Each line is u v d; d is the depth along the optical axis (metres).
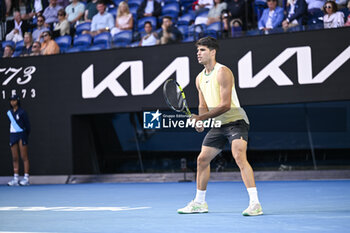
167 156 21.70
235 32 19.38
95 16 23.05
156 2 22.36
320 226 6.09
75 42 23.05
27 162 20.64
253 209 7.54
